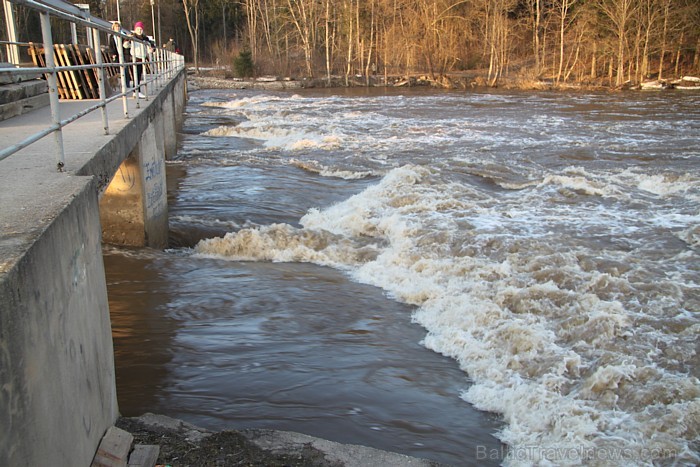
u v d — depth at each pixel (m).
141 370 6.61
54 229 3.48
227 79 68.19
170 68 27.25
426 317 8.49
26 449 2.84
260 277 9.90
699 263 9.93
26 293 2.91
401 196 14.52
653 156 20.30
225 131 28.77
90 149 6.18
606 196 14.62
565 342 7.44
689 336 7.30
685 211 13.32
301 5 69.19
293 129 28.05
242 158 21.47
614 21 54.53
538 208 13.69
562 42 57.94
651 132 25.95
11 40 13.21
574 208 13.67
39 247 3.15
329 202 15.30
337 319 8.34
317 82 64.12
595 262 9.87
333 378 6.63
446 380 6.82
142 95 13.32
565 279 9.22
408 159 20.30
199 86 64.31
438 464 4.89
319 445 5.00
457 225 12.23
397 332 8.05
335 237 11.87
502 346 7.39
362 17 68.50
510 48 65.00
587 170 17.98
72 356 3.68
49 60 4.79
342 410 5.99
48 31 4.77
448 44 63.69
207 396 6.11
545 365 6.86
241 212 14.19
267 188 16.62
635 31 56.66
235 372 6.64
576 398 6.22
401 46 64.69
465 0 62.94
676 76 58.53
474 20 67.75
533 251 10.48
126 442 4.52
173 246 12.43
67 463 3.50
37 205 3.80
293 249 11.31
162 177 12.12
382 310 8.81
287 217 13.95
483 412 6.23
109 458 4.27
